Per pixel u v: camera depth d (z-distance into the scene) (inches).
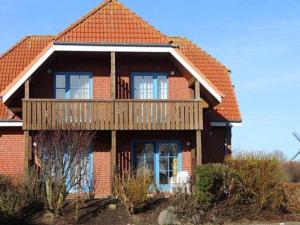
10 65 1120.2
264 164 855.1
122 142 1026.1
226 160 904.3
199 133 951.6
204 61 1198.9
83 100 934.4
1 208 782.5
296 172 1450.5
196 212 813.9
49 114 925.2
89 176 947.3
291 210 866.8
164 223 794.8
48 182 802.2
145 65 1043.3
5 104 971.3
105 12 1006.4
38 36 1205.1
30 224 776.3
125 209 832.3
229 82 1168.8
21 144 1032.2
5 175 883.4
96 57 1015.0
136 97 1034.7
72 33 956.0
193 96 1042.1
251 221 822.5
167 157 1038.4
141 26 991.6
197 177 836.6
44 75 1018.7
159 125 946.1
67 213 808.3
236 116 1101.1
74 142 822.5
